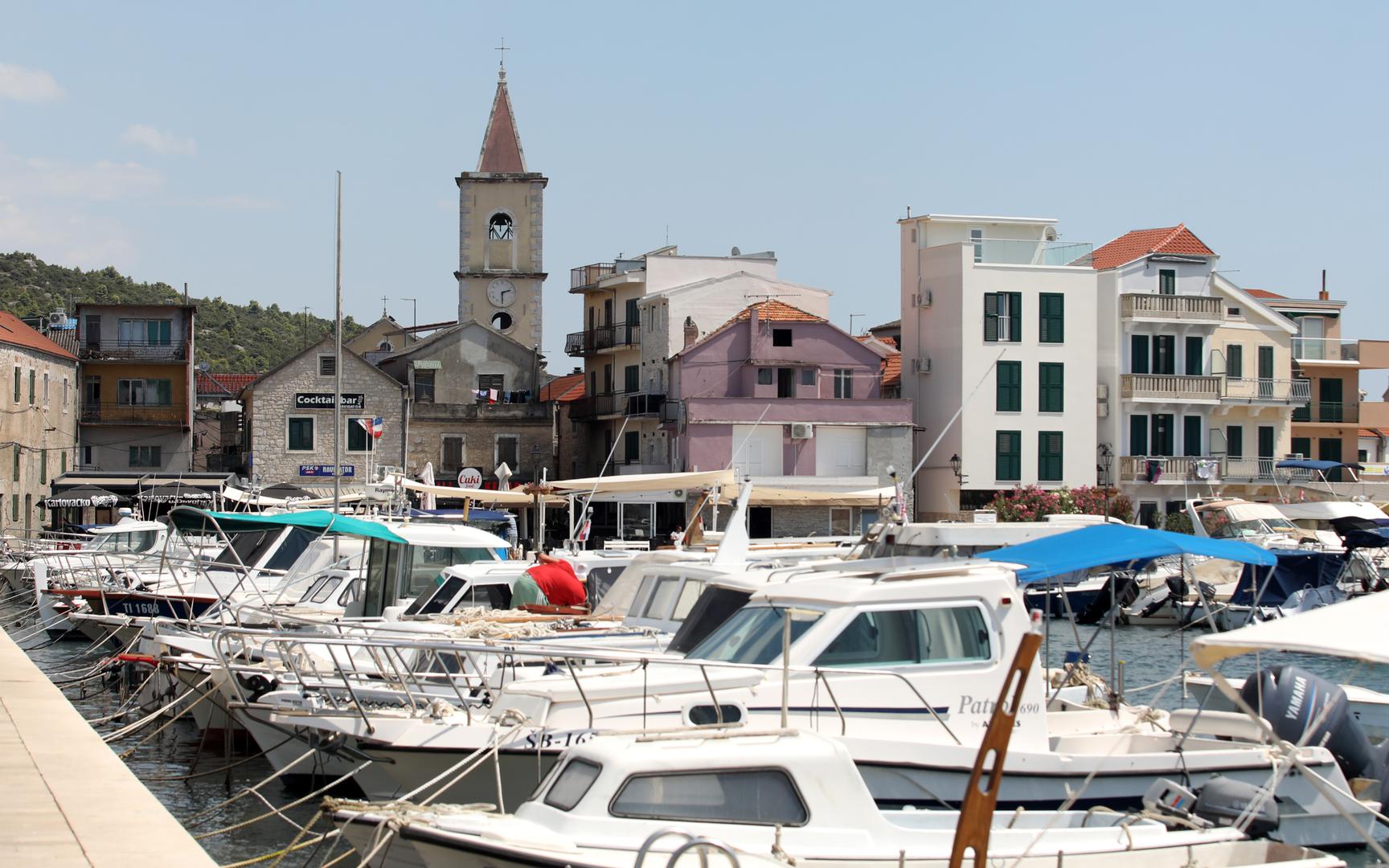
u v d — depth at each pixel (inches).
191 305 3157.0
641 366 2945.4
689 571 848.3
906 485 2573.8
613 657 633.0
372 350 3919.8
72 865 400.8
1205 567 1717.5
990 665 617.6
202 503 2169.0
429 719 663.8
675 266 2928.2
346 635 740.0
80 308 3120.1
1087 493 2496.3
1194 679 864.9
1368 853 624.4
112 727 1003.3
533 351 3125.0
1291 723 645.9
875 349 2881.4
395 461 2896.2
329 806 511.5
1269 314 2923.2
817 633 612.7
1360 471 3053.6
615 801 471.8
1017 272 2647.6
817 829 482.0
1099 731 705.0
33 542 1931.6
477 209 3582.7
